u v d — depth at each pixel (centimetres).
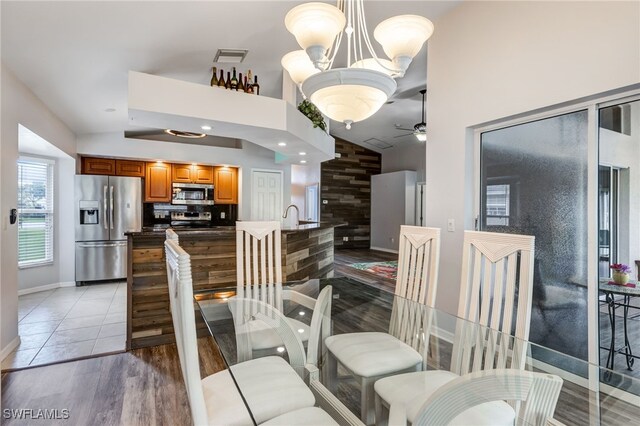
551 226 244
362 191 992
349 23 181
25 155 449
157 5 231
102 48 272
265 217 632
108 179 520
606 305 215
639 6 192
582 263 226
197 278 328
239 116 302
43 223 480
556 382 154
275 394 142
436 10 308
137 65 307
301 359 179
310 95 169
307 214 1015
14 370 249
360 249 966
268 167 635
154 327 301
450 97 311
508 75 261
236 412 128
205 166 605
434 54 329
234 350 186
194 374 109
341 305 269
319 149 425
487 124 285
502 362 169
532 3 245
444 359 177
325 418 128
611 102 211
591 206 221
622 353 207
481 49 282
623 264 207
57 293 462
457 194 303
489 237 189
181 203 586
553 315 242
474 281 195
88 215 509
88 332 325
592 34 212
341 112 172
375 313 251
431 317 214
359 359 177
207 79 372
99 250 514
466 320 192
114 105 397
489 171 288
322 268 487
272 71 379
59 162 495
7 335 278
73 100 368
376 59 182
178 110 275
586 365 186
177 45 287
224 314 235
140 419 192
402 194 880
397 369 167
